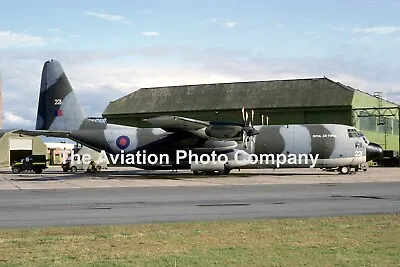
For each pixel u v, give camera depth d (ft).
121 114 247.29
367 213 55.01
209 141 134.82
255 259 33.30
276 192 81.76
